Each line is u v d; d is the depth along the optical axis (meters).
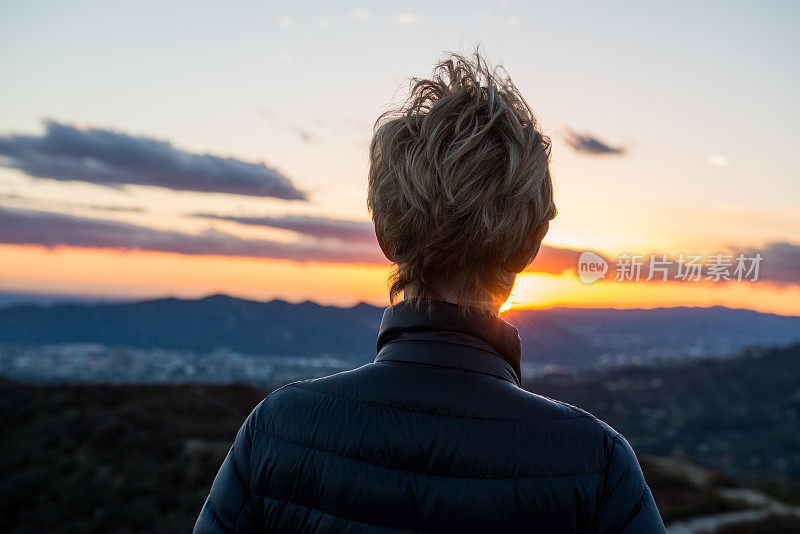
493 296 0.70
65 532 7.84
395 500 0.60
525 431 0.62
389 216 0.70
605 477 0.61
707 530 10.06
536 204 0.68
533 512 0.59
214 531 0.67
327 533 0.61
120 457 11.04
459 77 0.73
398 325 0.70
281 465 0.65
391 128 0.73
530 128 0.69
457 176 0.65
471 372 0.66
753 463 45.09
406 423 0.63
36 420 12.85
